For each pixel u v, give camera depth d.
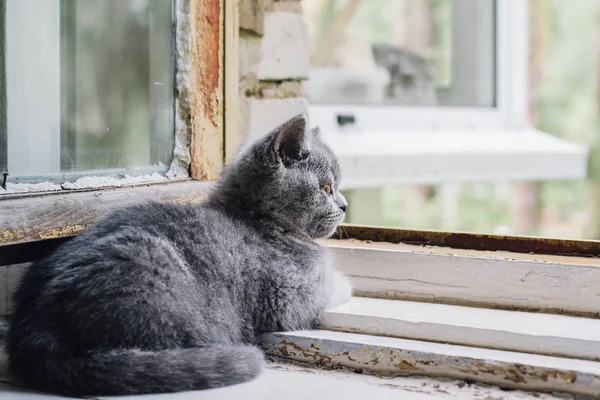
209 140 1.84
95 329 1.25
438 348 1.39
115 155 1.71
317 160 1.71
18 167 1.52
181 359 1.25
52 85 1.59
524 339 1.38
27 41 1.54
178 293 1.33
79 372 1.22
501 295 1.61
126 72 1.74
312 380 1.35
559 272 1.56
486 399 1.26
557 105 4.67
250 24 1.99
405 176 3.07
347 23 3.36
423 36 3.51
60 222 1.42
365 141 3.06
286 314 1.51
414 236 1.83
